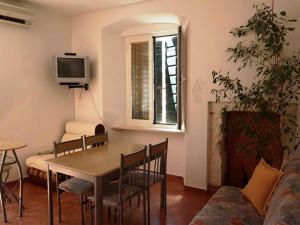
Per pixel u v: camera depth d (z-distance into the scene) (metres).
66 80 4.20
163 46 4.31
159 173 2.87
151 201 3.26
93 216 2.61
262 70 2.89
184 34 3.60
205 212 2.05
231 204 2.19
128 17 3.99
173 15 3.67
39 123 4.21
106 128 4.50
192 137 3.56
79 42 4.61
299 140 2.80
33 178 3.79
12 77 3.82
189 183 3.63
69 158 2.60
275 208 1.57
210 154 3.50
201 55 3.39
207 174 3.50
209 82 3.35
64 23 4.55
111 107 4.57
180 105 3.75
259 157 3.10
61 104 4.56
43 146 4.29
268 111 2.79
